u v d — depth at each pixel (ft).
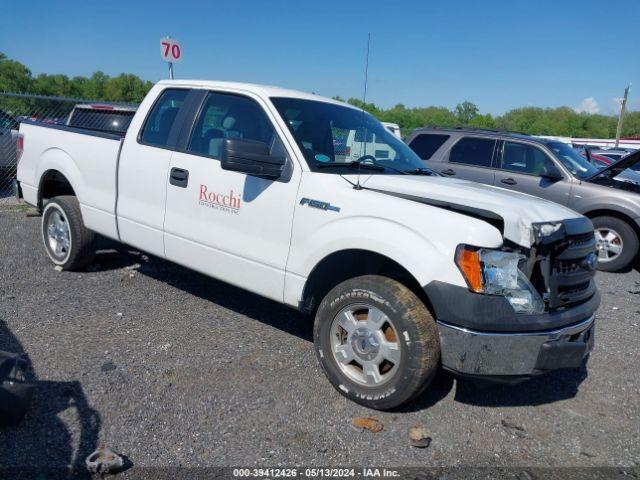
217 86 15.46
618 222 26.32
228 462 9.87
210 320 16.20
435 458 10.48
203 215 14.75
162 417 11.04
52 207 19.33
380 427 11.27
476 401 12.79
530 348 10.91
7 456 9.50
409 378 11.20
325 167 13.41
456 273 10.72
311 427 11.14
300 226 12.84
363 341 11.94
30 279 18.60
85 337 14.38
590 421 12.33
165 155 15.67
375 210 11.79
